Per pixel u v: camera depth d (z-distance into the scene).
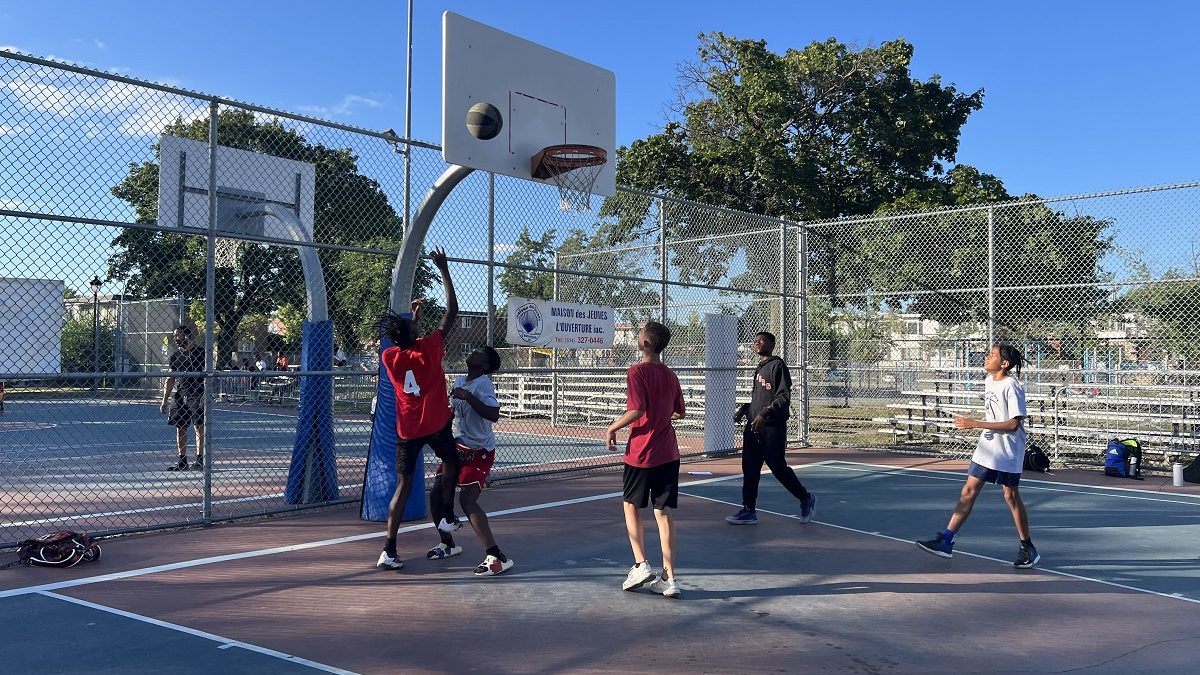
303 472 8.85
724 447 13.94
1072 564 6.67
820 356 17.03
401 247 8.43
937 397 15.77
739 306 14.45
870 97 27.08
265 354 20.77
